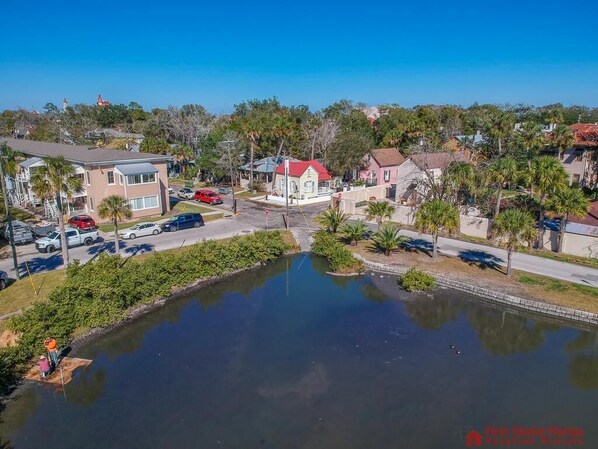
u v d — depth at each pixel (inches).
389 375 836.6
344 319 1074.7
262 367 865.5
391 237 1455.5
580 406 748.6
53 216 1857.8
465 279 1252.5
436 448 649.0
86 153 1979.6
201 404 753.0
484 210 1777.8
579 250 1408.7
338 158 2652.6
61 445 661.9
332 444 656.4
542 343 960.9
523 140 2156.7
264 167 2704.2
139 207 1923.0
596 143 2156.7
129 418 719.7
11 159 1632.6
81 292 1016.2
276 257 1524.4
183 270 1267.2
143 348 943.7
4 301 1051.3
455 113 4153.5
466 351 927.0
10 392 791.7
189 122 3875.5
